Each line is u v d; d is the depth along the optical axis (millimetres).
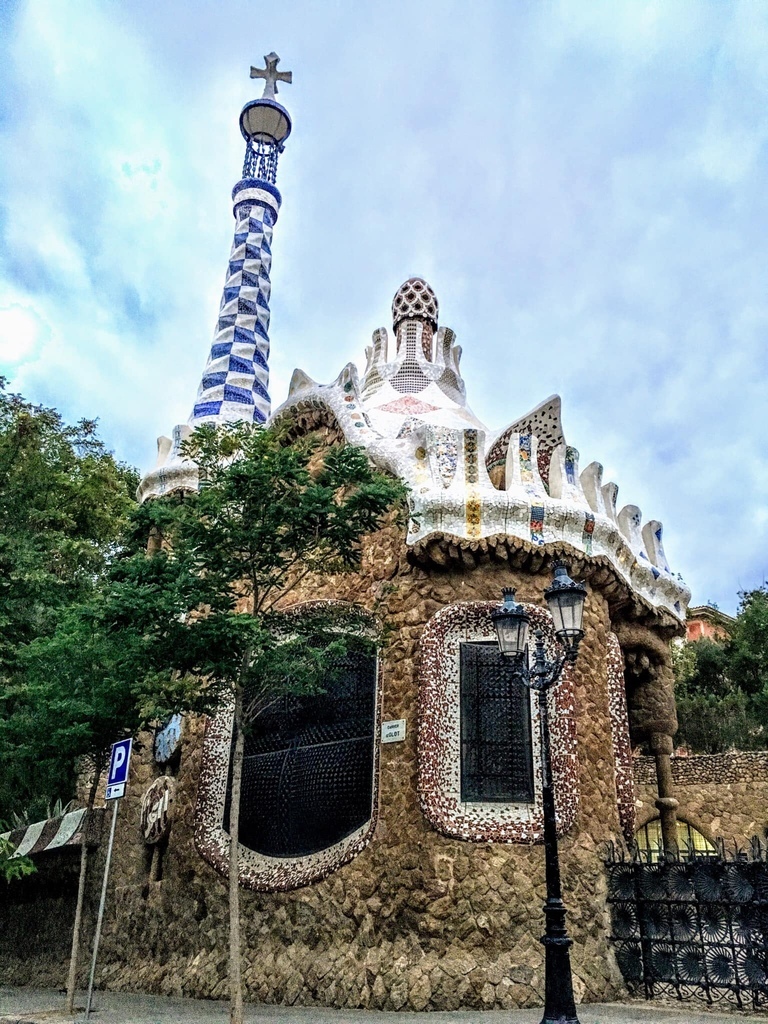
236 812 7430
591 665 10234
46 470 17078
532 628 9578
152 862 11742
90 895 12789
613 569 10594
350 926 8961
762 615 26641
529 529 10055
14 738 11492
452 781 9062
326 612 10297
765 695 24469
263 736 11031
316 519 8055
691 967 8422
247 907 9922
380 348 15008
